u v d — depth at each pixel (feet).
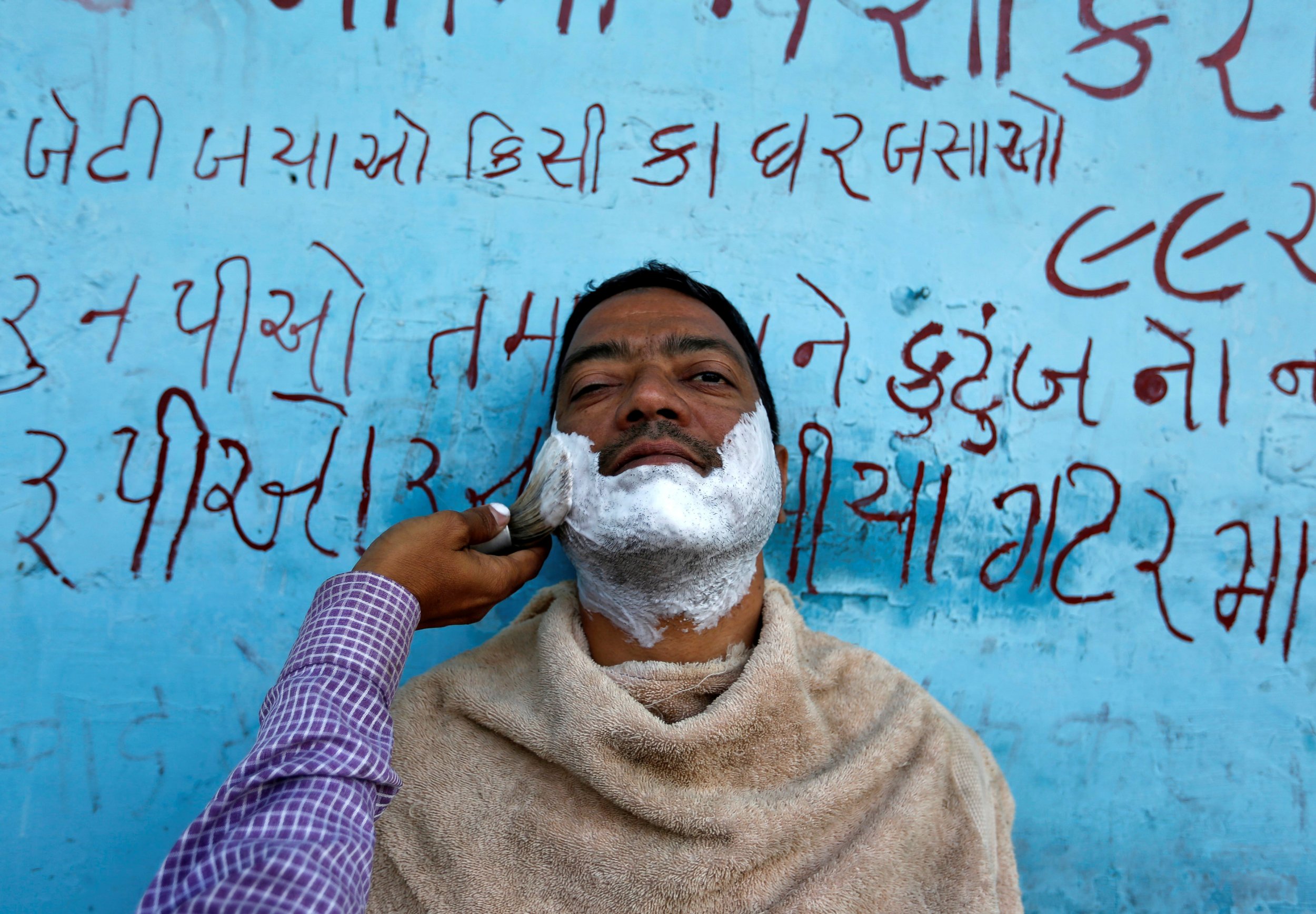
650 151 4.75
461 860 3.25
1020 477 4.64
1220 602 4.60
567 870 3.18
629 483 3.34
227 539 4.44
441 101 4.70
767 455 3.72
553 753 3.33
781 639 3.51
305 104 4.66
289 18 4.69
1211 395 4.71
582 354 3.81
